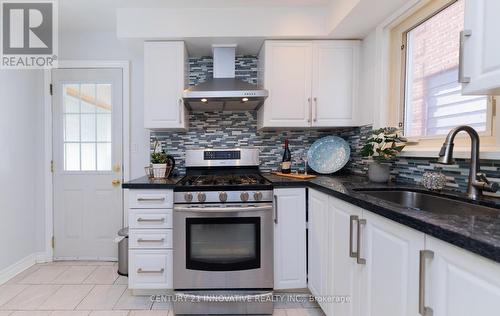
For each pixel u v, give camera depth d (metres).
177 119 2.34
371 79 2.20
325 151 2.59
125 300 2.04
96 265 2.66
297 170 2.71
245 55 2.70
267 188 1.97
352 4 1.85
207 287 1.94
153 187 1.99
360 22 2.05
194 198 1.94
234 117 2.73
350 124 2.41
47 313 1.87
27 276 2.41
